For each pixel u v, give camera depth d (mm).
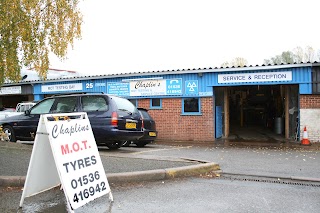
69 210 4297
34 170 4512
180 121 15914
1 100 24703
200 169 6832
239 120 21906
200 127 15555
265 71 14445
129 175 6012
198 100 15688
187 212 4410
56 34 9000
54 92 19141
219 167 7367
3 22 7660
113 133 9219
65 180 4156
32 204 4668
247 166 7715
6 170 6234
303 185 5980
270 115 20078
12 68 8469
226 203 4809
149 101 16609
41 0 8797
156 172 6234
